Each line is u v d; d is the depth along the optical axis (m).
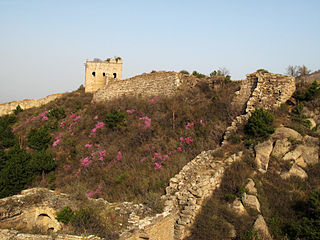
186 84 24.00
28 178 18.42
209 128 17.36
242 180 12.07
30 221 11.29
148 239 9.09
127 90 29.30
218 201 11.42
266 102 17.09
